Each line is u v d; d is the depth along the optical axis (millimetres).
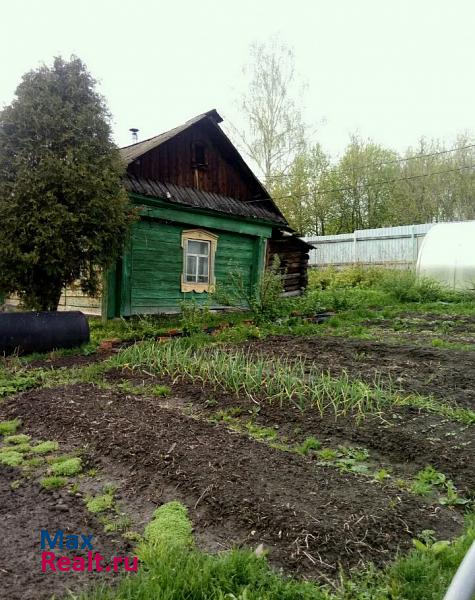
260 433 3572
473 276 14141
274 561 2010
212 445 3150
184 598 1740
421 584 1849
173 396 4477
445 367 5328
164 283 10977
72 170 7223
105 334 7891
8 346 6215
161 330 7715
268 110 26344
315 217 30844
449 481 2777
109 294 9680
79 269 7879
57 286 7816
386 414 3840
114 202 7715
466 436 3408
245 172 13258
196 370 5199
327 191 28562
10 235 6969
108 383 4941
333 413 3881
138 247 10312
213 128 12055
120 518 2379
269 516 2275
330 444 3365
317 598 1768
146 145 10891
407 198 28781
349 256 24281
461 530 2283
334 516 2295
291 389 4375
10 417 3975
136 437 3256
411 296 13195
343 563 1998
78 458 3039
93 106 7793
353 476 2820
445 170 27828
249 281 13656
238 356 5340
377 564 2004
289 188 28656
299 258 16562
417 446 3229
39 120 7234
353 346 6609
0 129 7250
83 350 6590
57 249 7094
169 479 2697
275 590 1778
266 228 13852
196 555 1980
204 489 2553
